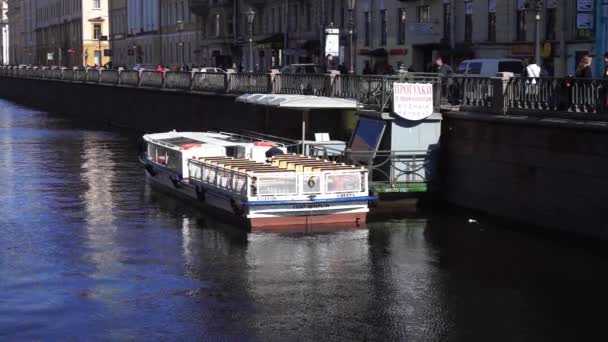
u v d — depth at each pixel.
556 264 23.48
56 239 27.02
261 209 27.30
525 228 27.14
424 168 30.75
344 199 27.70
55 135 61.12
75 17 141.88
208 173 30.31
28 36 184.75
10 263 24.19
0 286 22.05
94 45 138.88
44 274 23.12
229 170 28.48
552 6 44.88
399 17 59.09
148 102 63.50
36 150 50.94
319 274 23.03
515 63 38.12
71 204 32.81
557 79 26.05
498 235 26.55
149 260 24.48
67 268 23.70
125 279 22.67
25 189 36.22
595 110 24.58
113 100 72.50
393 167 30.41
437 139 30.88
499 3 48.41
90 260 24.52
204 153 33.00
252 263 24.08
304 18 70.94
